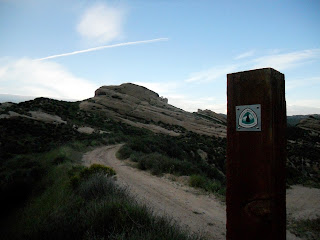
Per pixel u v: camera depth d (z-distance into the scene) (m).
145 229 3.76
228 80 1.42
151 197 8.24
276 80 1.29
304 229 6.21
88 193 6.68
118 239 3.51
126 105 90.31
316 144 58.75
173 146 28.33
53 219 4.74
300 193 15.65
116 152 24.39
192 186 10.29
